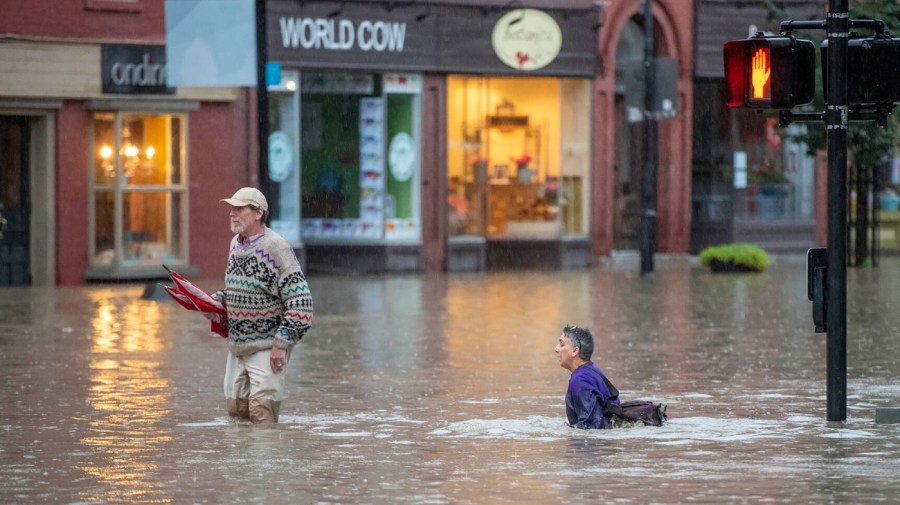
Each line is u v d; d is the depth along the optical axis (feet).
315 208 246.88
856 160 258.16
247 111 230.48
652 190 244.01
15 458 82.07
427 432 91.91
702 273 252.42
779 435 89.81
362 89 246.68
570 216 268.41
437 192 253.65
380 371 124.77
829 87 94.22
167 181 223.51
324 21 239.50
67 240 217.15
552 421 96.22
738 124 291.99
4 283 215.72
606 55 271.69
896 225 310.45
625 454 82.89
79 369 123.54
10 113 212.43
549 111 265.13
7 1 209.97
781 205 297.12
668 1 281.74
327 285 222.48
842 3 93.97
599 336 152.76
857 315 174.19
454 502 69.36
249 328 94.43
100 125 218.79
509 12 256.11
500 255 263.70
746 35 288.51
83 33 214.69
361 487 73.15
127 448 85.66
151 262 222.69
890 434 90.22
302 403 105.81
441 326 162.71
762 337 152.15
